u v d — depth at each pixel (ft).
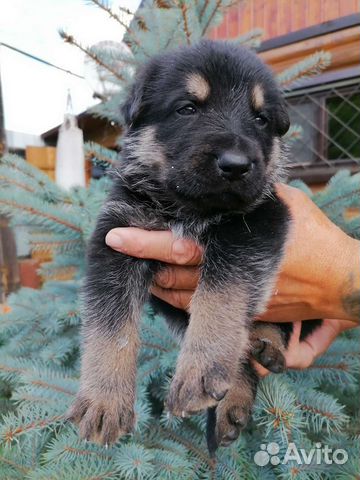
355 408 1.09
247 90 0.88
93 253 0.85
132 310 0.82
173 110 0.87
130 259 0.84
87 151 1.38
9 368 1.03
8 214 1.19
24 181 1.27
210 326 0.70
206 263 0.77
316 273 0.86
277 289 0.86
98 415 0.70
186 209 0.85
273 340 0.96
